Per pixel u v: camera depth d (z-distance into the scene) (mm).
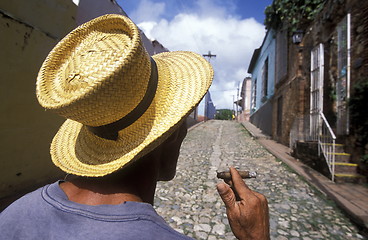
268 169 7008
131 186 715
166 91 852
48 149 5031
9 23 4125
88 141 846
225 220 3787
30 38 4527
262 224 724
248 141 13297
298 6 10070
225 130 18953
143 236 555
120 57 711
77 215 611
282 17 11430
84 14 6289
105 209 617
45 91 798
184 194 4824
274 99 14336
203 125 21859
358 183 5539
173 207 4215
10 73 4199
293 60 10648
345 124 6656
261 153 9633
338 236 3422
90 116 712
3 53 4062
